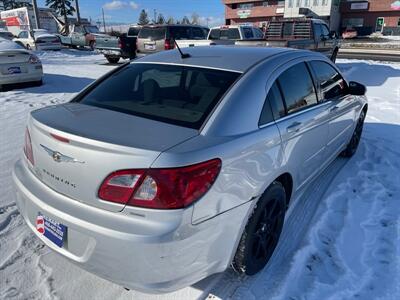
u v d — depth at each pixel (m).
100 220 2.01
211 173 2.07
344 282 2.71
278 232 2.95
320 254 3.01
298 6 55.62
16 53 9.47
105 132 2.16
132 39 16.62
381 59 19.88
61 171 2.19
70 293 2.52
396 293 2.61
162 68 3.00
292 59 3.24
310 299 2.54
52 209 2.18
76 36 28.81
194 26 15.41
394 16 53.97
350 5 56.22
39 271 2.72
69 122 2.34
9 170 4.40
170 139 2.12
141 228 1.94
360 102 4.98
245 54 3.10
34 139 2.41
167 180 1.93
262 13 61.59
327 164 4.24
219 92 2.54
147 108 2.55
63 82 11.07
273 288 2.63
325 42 13.91
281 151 2.74
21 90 9.59
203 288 2.60
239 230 2.40
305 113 3.21
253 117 2.53
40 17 37.69
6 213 3.47
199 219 2.04
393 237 3.25
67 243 2.17
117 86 2.95
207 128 2.26
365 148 5.60
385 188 4.21
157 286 2.03
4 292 2.50
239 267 2.59
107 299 2.48
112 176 2.00
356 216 3.59
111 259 2.01
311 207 3.74
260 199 2.58
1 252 2.91
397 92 10.26
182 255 2.01
